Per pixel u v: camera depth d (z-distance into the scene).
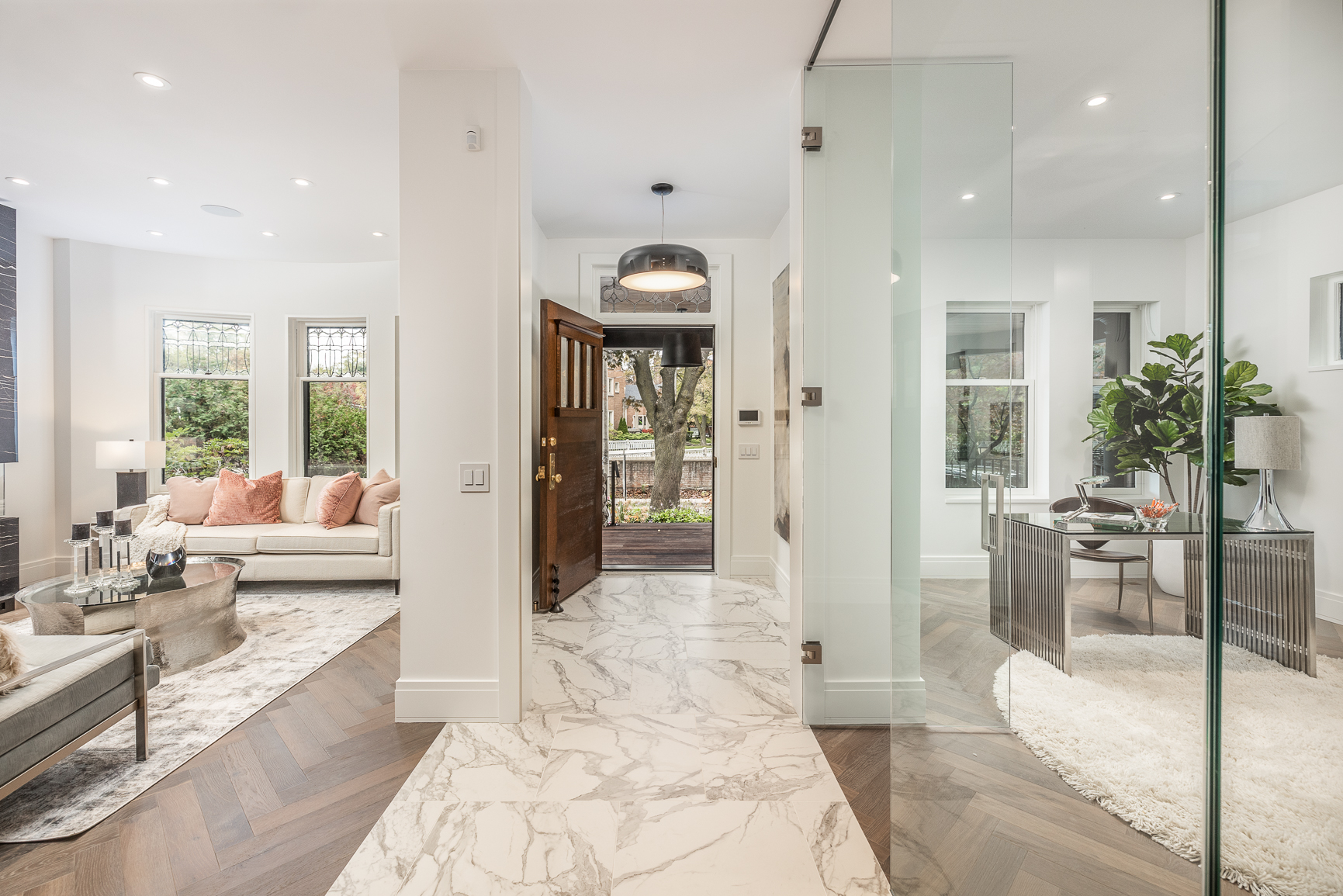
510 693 2.37
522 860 1.60
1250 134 0.56
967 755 1.16
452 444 2.36
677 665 2.98
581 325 4.32
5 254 3.92
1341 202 0.48
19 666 1.68
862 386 2.32
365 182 3.43
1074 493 1.41
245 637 3.33
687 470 8.47
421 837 1.70
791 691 2.52
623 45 2.20
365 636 3.37
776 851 1.64
